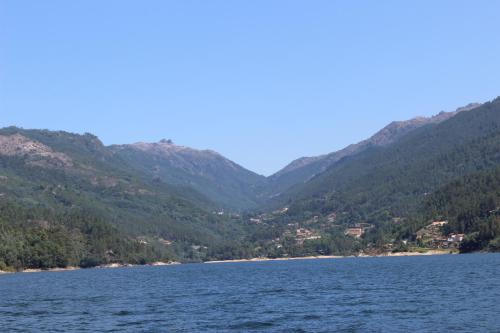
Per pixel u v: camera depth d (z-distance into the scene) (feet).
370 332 272.51
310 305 380.58
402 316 313.73
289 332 280.31
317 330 282.97
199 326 303.48
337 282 579.07
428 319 299.79
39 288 609.01
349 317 319.06
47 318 347.77
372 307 355.97
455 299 374.43
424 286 479.82
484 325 275.80
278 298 435.12
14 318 351.87
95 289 579.07
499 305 335.26
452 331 265.75
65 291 558.56
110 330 296.10
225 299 440.04
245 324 306.14
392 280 567.59
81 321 331.16
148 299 455.63
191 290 540.93
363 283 548.72
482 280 502.38
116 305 412.98
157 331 290.35
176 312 363.15
